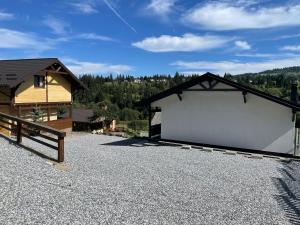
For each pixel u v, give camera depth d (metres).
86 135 21.39
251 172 11.06
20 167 9.09
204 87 15.98
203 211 6.90
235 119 15.51
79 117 32.53
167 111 17.41
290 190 8.96
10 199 6.59
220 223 6.28
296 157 14.16
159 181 9.23
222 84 15.54
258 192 8.62
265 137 14.80
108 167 10.75
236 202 7.65
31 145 13.72
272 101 14.34
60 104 24.67
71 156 12.35
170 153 14.33
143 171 10.45
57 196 7.06
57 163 10.45
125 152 14.29
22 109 21.30
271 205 7.54
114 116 35.91
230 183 9.46
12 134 16.50
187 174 10.34
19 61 23.56
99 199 7.14
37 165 9.61
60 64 23.58
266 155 14.44
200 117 16.47
